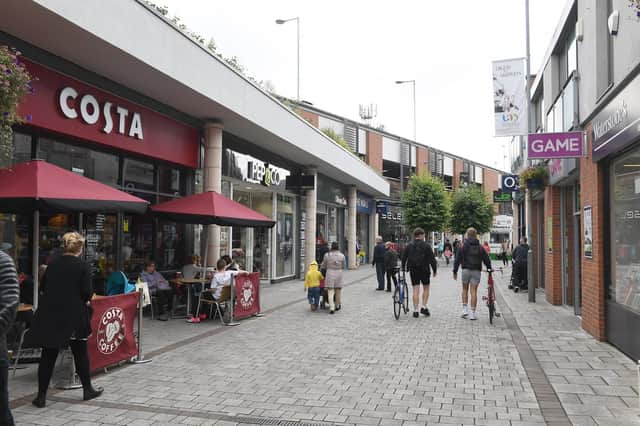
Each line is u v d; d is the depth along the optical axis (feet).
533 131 50.60
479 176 185.47
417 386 19.20
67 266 17.16
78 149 31.86
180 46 32.83
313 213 70.54
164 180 40.45
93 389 17.71
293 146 54.39
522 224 88.28
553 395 18.01
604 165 26.73
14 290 12.37
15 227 27.55
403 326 32.27
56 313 16.72
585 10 28.76
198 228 45.16
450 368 21.86
